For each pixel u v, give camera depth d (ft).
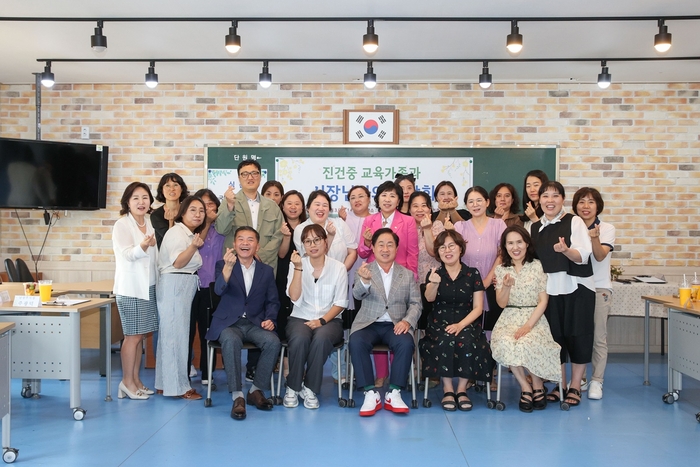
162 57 16.90
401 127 19.54
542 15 13.69
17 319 11.35
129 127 19.70
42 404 12.55
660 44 13.35
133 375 13.01
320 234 12.41
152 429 10.87
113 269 19.81
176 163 19.71
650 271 19.26
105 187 19.29
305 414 11.84
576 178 19.35
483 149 19.34
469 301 12.55
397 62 17.31
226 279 12.16
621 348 19.03
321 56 16.87
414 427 11.04
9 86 19.76
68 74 18.67
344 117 19.43
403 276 12.69
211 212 13.85
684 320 12.40
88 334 15.74
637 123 19.29
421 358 13.50
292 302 13.38
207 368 13.29
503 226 13.52
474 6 13.14
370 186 19.48
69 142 18.93
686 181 19.26
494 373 13.91
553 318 12.55
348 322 14.11
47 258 19.89
